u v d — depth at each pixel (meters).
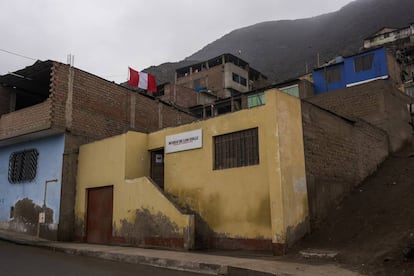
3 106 20.17
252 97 33.38
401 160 17.44
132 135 15.40
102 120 18.67
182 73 63.25
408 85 29.47
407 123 22.45
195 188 13.41
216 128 13.17
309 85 31.59
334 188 13.29
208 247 12.44
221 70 57.50
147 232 13.41
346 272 7.93
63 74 17.27
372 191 13.83
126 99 20.27
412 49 47.19
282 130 11.31
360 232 10.94
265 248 11.12
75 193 17.05
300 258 9.72
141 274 8.64
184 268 9.45
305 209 11.48
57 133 17.25
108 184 15.55
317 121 13.20
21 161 19.08
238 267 8.55
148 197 13.65
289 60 124.19
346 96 21.34
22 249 13.61
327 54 104.19
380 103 20.03
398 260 8.06
